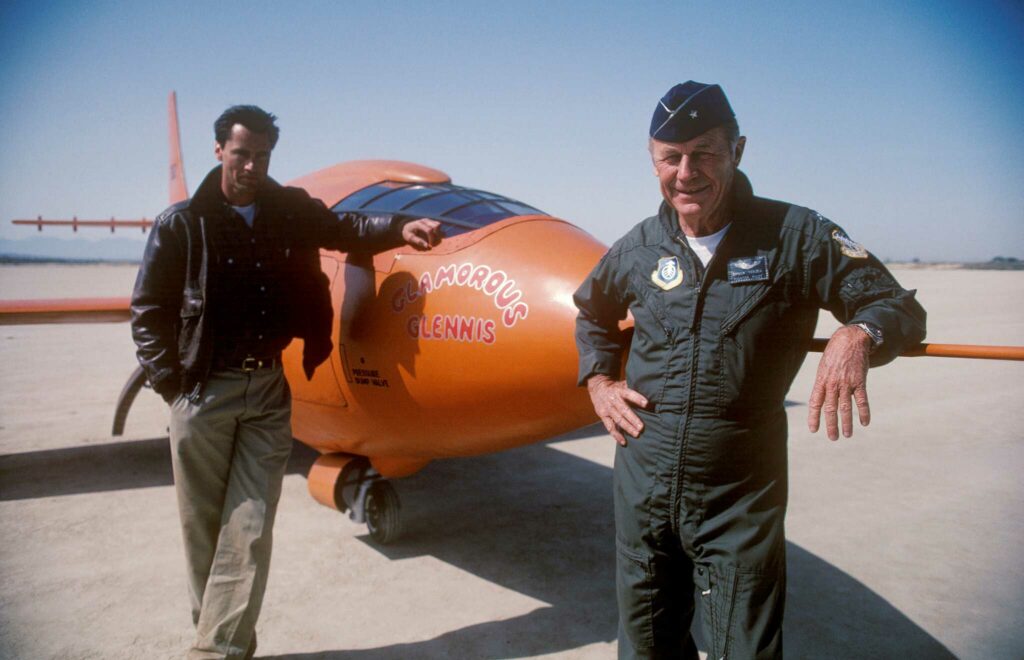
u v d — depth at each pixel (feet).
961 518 16.26
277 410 10.00
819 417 5.92
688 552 7.17
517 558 13.96
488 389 10.82
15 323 19.75
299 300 10.48
